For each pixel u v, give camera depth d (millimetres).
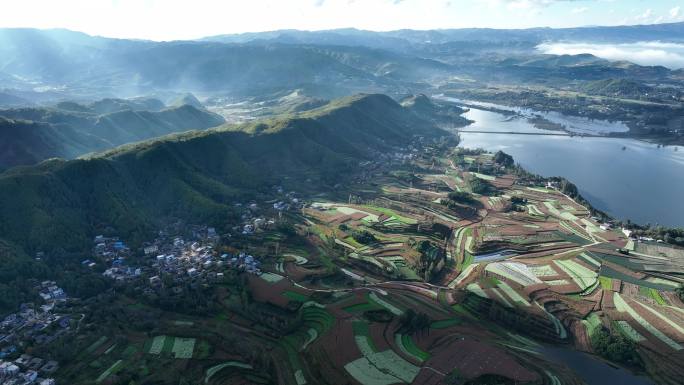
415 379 168125
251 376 172125
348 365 175375
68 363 177125
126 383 166875
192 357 182000
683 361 188125
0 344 184500
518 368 177000
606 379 181250
